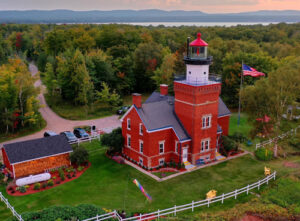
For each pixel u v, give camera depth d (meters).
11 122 50.16
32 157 35.06
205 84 36.03
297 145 46.06
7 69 56.47
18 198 30.12
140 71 86.88
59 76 71.50
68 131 50.88
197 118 36.28
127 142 40.03
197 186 32.97
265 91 39.72
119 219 25.83
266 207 28.78
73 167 37.72
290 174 36.03
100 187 32.66
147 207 28.80
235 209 28.42
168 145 37.66
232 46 94.19
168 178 34.62
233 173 36.28
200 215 27.36
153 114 37.28
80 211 25.78
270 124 40.66
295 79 38.38
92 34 123.38
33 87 54.41
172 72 71.19
